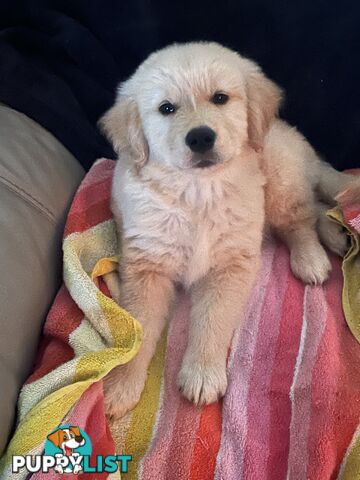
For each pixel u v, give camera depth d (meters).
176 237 0.36
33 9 0.48
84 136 0.44
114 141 0.37
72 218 0.37
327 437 0.27
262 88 0.37
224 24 0.44
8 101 0.42
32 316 0.32
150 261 0.36
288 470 0.27
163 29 0.46
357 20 0.42
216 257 0.37
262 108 0.37
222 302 0.34
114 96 0.47
